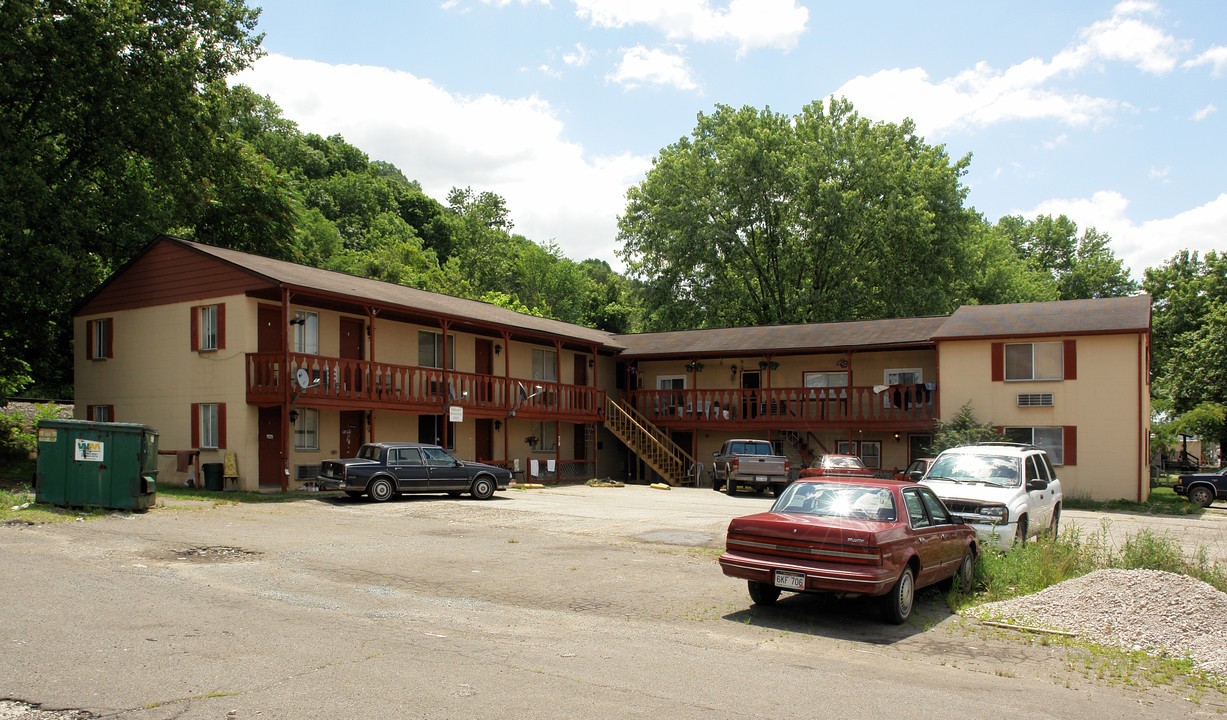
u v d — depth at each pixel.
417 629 7.99
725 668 7.02
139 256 24.67
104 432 16.33
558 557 12.79
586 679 6.48
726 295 45.88
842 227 42.78
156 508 17.22
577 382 35.12
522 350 32.50
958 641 8.41
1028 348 27.08
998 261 54.00
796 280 47.16
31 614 7.98
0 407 30.31
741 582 11.20
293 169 77.00
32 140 25.00
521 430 32.12
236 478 22.03
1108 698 6.62
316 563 11.62
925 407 29.14
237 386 22.28
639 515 18.78
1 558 10.97
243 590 9.61
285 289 21.34
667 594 10.28
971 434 26.11
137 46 26.45
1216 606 9.07
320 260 57.03
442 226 93.50
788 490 10.30
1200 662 7.76
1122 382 25.72
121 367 25.19
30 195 23.62
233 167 30.45
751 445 28.25
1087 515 22.22
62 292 24.78
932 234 44.34
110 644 7.01
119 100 25.89
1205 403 37.62
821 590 8.80
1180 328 48.81
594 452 34.19
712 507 21.41
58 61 24.61
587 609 9.31
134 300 24.97
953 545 10.33
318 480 20.89
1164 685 7.08
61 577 9.84
